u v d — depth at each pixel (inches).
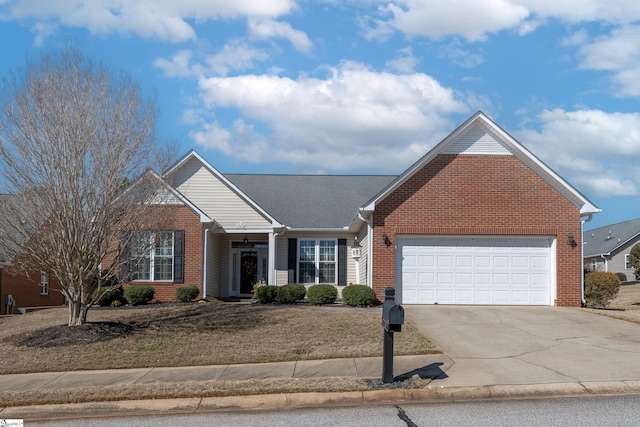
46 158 573.6
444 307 793.6
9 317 796.6
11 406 409.7
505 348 533.0
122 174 602.5
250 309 740.7
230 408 398.3
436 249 842.8
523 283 839.1
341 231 1021.8
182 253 918.4
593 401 384.5
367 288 789.9
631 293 1562.5
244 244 1074.1
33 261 591.8
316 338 582.6
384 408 384.2
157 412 395.5
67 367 514.9
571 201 840.3
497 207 837.8
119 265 624.4
